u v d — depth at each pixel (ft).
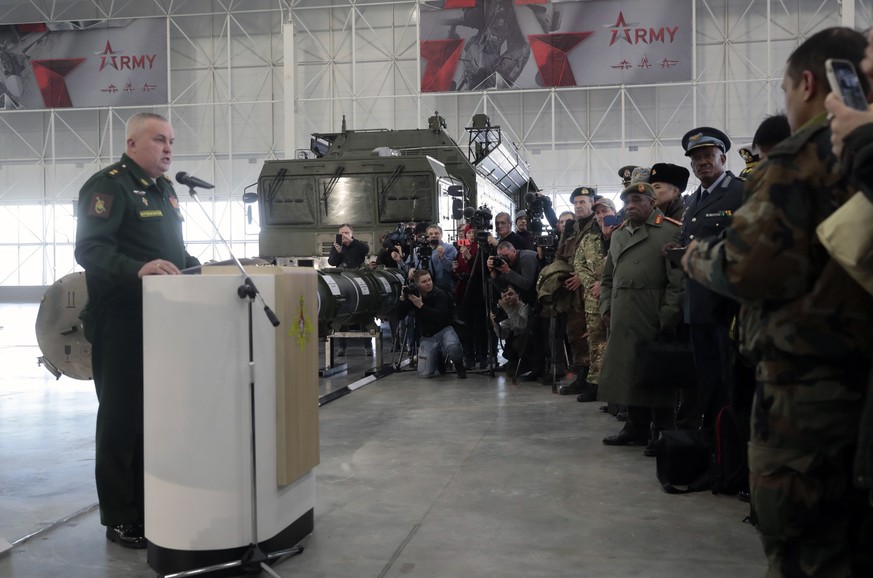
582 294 24.88
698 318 14.25
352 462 16.44
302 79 82.43
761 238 6.54
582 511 13.00
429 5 77.87
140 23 81.61
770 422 6.84
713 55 76.74
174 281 10.34
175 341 10.34
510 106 80.07
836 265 6.48
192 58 83.30
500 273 28.09
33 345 43.34
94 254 11.26
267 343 10.66
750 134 76.18
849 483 6.73
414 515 12.85
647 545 11.35
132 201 11.78
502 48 76.64
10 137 86.58
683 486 14.16
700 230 14.93
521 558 10.88
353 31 80.18
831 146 6.53
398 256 34.99
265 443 10.64
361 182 38.60
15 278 87.56
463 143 80.33
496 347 31.60
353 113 81.20
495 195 49.06
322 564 10.72
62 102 82.94
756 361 7.14
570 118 79.05
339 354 37.55
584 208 24.72
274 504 10.83
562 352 28.30
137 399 11.74
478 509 13.15
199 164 83.61
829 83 6.35
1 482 15.26
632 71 75.41
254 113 83.15
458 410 22.63
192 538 10.32
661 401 16.60
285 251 39.29
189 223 83.66
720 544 11.37
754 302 7.00
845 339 6.53
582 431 19.47
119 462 11.64
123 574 10.59
